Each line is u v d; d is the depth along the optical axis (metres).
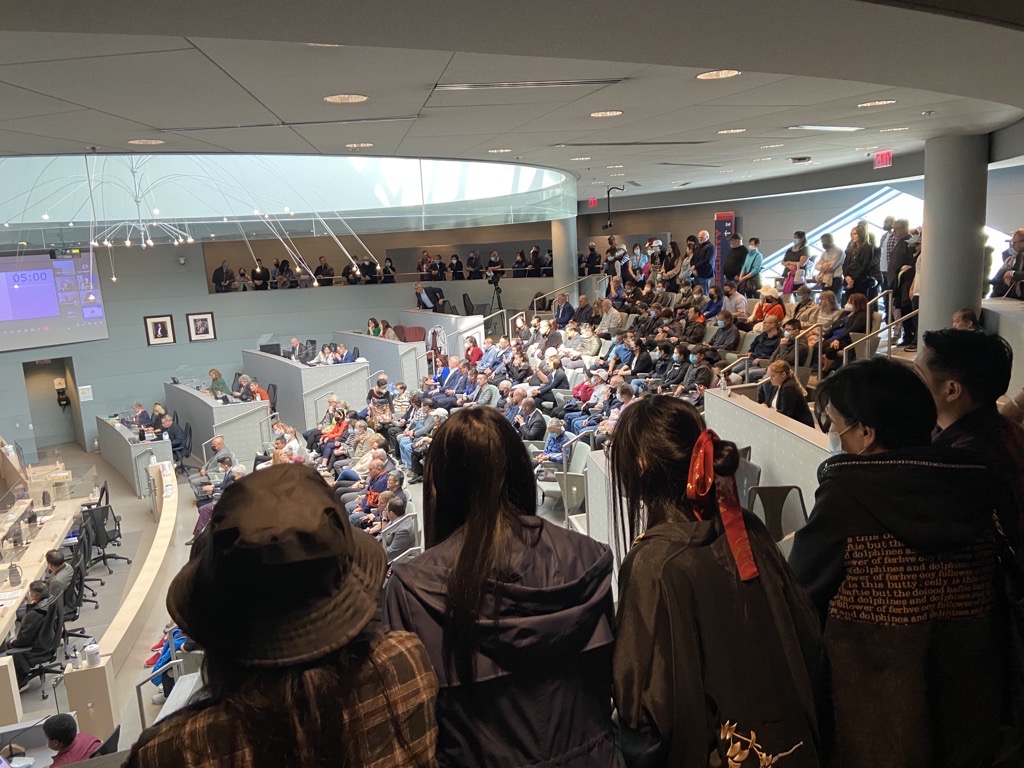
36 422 19.11
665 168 11.40
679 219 20.81
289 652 0.82
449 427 1.20
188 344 18.86
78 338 17.53
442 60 3.76
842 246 16.69
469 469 1.17
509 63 3.91
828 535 1.36
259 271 19.52
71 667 6.50
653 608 1.16
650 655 1.13
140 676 7.20
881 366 1.42
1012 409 1.81
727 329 11.35
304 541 0.81
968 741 1.33
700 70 4.31
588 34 2.73
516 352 13.98
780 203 17.98
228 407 14.12
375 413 13.20
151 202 15.57
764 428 5.50
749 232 18.92
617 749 1.21
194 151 6.41
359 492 9.79
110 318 17.97
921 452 1.32
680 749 1.12
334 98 4.61
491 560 1.09
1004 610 1.37
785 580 1.27
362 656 0.88
